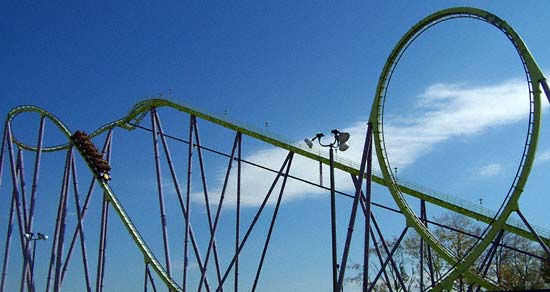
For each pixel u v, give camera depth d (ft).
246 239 139.13
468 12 104.68
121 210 142.92
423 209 137.28
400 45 112.47
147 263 139.33
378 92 114.62
